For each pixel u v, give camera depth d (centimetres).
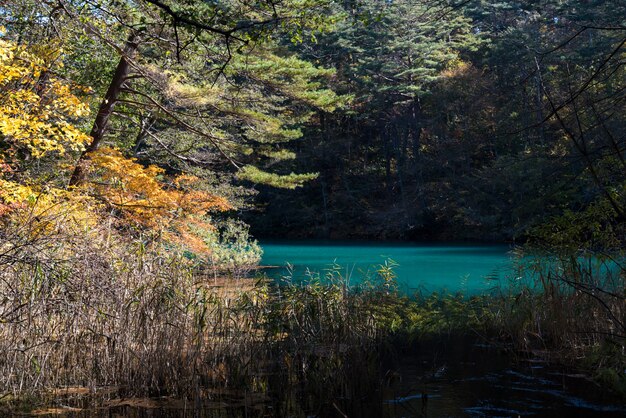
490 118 2752
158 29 1293
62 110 985
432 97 3578
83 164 1180
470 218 3434
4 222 812
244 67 1806
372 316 797
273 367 689
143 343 648
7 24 1175
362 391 626
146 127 1978
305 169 4250
